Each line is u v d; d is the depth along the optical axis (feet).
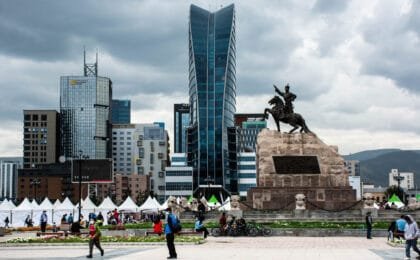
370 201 261.85
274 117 289.53
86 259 136.15
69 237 213.87
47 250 169.37
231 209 262.88
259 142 285.43
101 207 368.48
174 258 133.39
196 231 212.23
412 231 132.16
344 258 134.00
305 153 282.77
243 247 169.37
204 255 141.79
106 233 232.73
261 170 280.92
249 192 279.28
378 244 180.96
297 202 260.01
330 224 232.12
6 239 229.45
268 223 237.66
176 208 279.49
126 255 145.38
